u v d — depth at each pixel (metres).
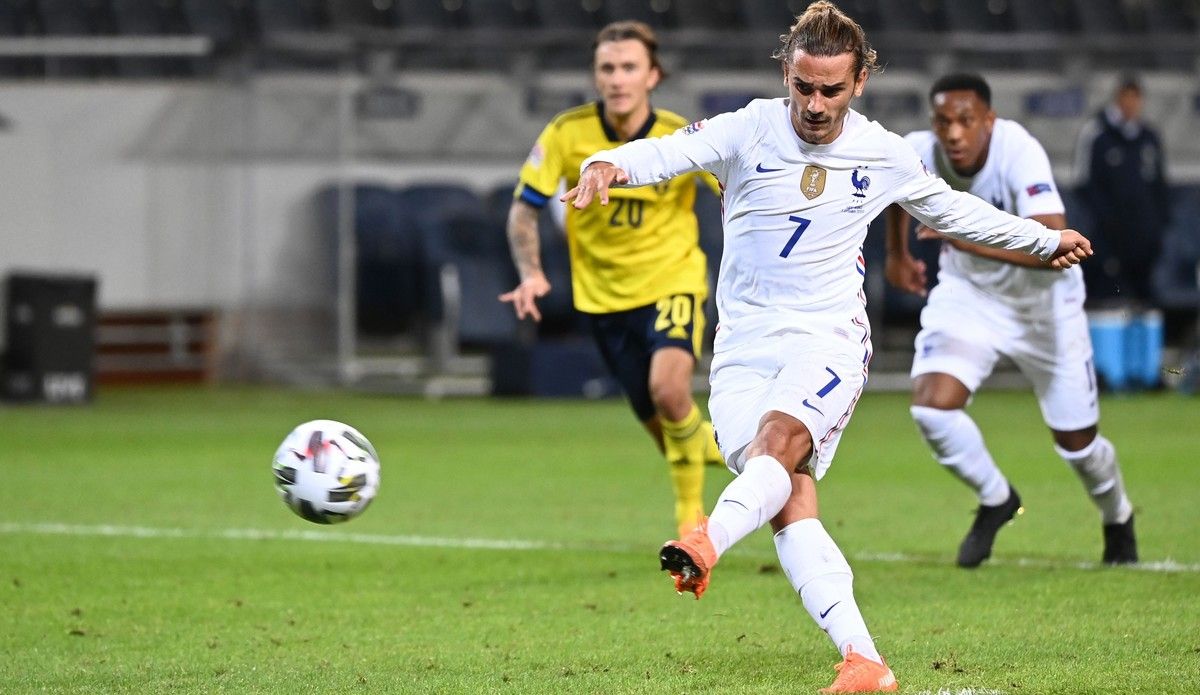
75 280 57.94
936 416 23.56
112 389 63.31
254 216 61.69
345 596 22.12
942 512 30.55
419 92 65.06
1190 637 18.41
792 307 16.53
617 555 25.75
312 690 16.31
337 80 61.72
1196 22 76.44
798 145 16.16
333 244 61.28
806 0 74.25
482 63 66.06
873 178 16.25
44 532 28.52
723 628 19.53
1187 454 40.00
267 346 62.84
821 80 15.50
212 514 30.97
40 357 57.31
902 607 20.70
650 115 26.59
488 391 61.16
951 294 24.17
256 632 19.59
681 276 26.19
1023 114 64.88
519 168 66.19
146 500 33.00
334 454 16.61
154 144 61.81
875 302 62.59
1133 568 23.81
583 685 16.34
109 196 61.66
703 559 14.31
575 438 45.81
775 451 15.49
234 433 47.38
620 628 19.61
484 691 16.14
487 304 62.66
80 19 70.31
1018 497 24.23
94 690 16.44
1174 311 65.56
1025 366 23.89
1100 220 59.75
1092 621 19.45
